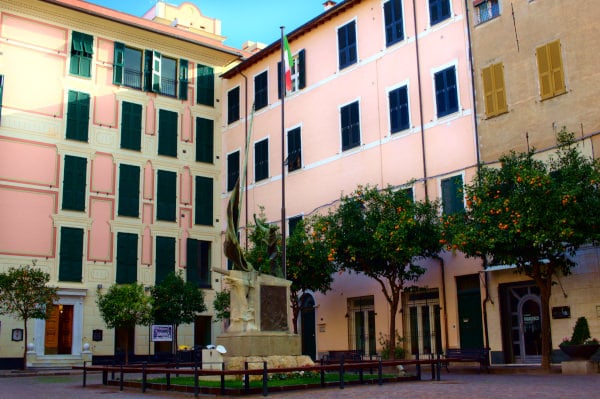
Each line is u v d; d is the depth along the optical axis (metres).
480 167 21.77
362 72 29.95
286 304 17.56
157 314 30.12
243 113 37.19
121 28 35.28
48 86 32.62
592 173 18.23
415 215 23.09
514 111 23.41
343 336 28.72
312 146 31.92
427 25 27.31
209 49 38.59
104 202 33.38
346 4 30.72
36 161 31.64
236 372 13.03
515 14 23.88
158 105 36.34
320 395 13.09
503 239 18.42
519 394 12.30
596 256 20.23
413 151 26.97
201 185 37.16
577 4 22.00
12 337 29.41
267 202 34.19
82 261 32.06
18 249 30.34
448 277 24.72
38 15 32.78
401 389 14.06
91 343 31.55
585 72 21.52
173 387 15.59
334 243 23.39
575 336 19.00
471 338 23.72
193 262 35.81
